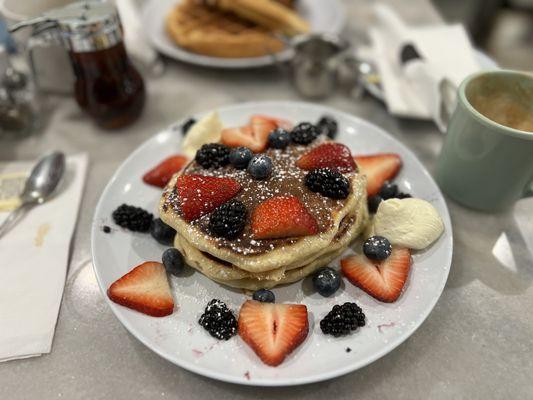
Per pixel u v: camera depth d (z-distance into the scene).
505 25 0.74
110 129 0.40
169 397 0.24
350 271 0.26
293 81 0.44
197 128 0.34
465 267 0.29
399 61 0.42
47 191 0.33
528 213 0.33
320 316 0.25
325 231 0.25
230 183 0.27
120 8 0.46
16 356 0.25
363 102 0.43
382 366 0.25
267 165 0.27
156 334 0.24
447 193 0.33
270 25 0.46
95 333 0.26
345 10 0.54
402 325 0.24
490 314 0.27
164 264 0.27
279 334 0.23
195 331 0.24
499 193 0.30
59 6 0.39
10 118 0.38
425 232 0.27
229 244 0.25
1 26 0.46
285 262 0.24
